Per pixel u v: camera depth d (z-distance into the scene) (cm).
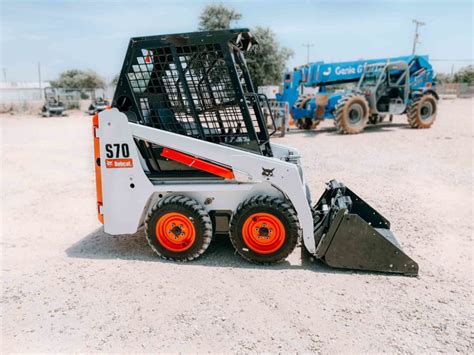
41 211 636
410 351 285
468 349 287
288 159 502
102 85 5797
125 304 346
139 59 418
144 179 423
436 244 480
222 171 413
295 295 358
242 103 408
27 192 751
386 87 1521
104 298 357
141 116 429
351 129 1403
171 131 430
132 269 413
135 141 423
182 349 288
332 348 288
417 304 345
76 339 302
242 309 336
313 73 1522
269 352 284
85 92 4266
